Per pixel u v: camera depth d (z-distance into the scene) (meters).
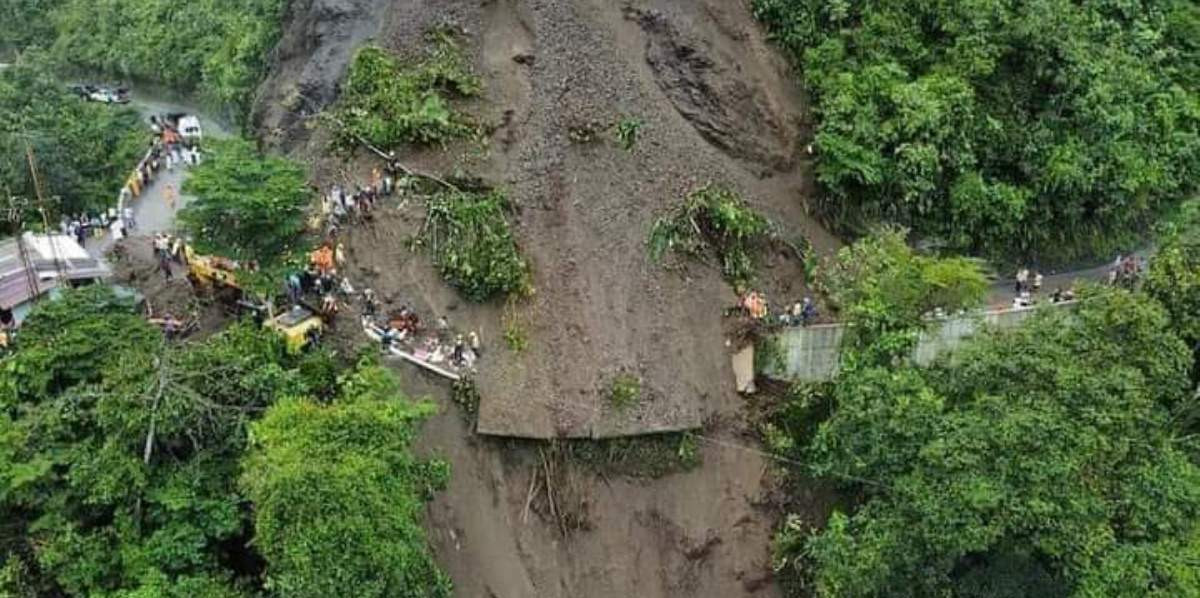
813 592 32.12
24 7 79.75
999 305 39.41
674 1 41.94
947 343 35.34
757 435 34.72
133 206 46.09
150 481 27.17
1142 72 46.12
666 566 32.69
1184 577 25.61
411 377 33.31
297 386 29.28
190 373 28.41
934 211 41.16
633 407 33.56
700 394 34.47
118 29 74.31
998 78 43.19
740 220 37.34
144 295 36.31
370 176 38.38
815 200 40.72
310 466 24.59
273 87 47.97
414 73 40.06
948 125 40.56
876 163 39.78
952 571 28.05
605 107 38.94
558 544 32.50
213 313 35.53
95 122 56.19
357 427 26.44
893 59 41.97
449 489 32.12
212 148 44.25
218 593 26.14
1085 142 43.28
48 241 39.19
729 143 40.41
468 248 35.16
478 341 34.25
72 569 25.95
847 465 30.12
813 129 41.53
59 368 29.38
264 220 33.97
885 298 34.38
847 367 33.38
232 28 66.19
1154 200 45.25
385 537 24.72
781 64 42.28
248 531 27.94
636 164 37.97
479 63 40.47
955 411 28.69
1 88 58.22
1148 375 29.33
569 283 35.34
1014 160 42.41
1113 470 27.42
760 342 35.81
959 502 25.88
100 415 27.08
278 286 34.09
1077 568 26.05
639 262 36.16
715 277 36.84
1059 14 43.34
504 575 31.73
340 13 45.06
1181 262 33.22
